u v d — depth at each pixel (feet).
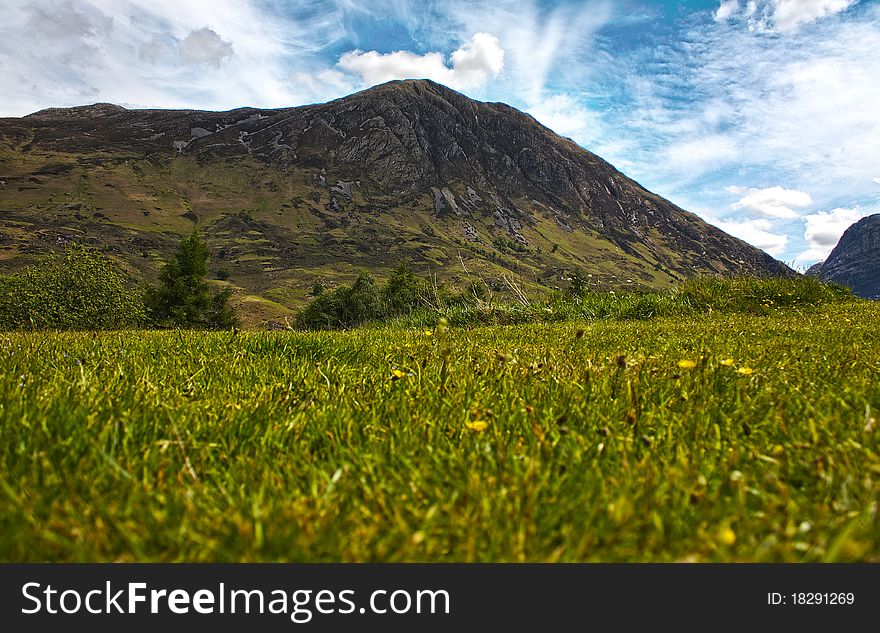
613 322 39.27
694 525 5.39
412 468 6.89
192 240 277.85
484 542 5.15
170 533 5.16
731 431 8.64
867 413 8.47
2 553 4.94
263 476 6.59
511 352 17.98
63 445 7.29
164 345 21.13
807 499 6.06
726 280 51.08
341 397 10.84
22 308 122.11
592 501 5.86
